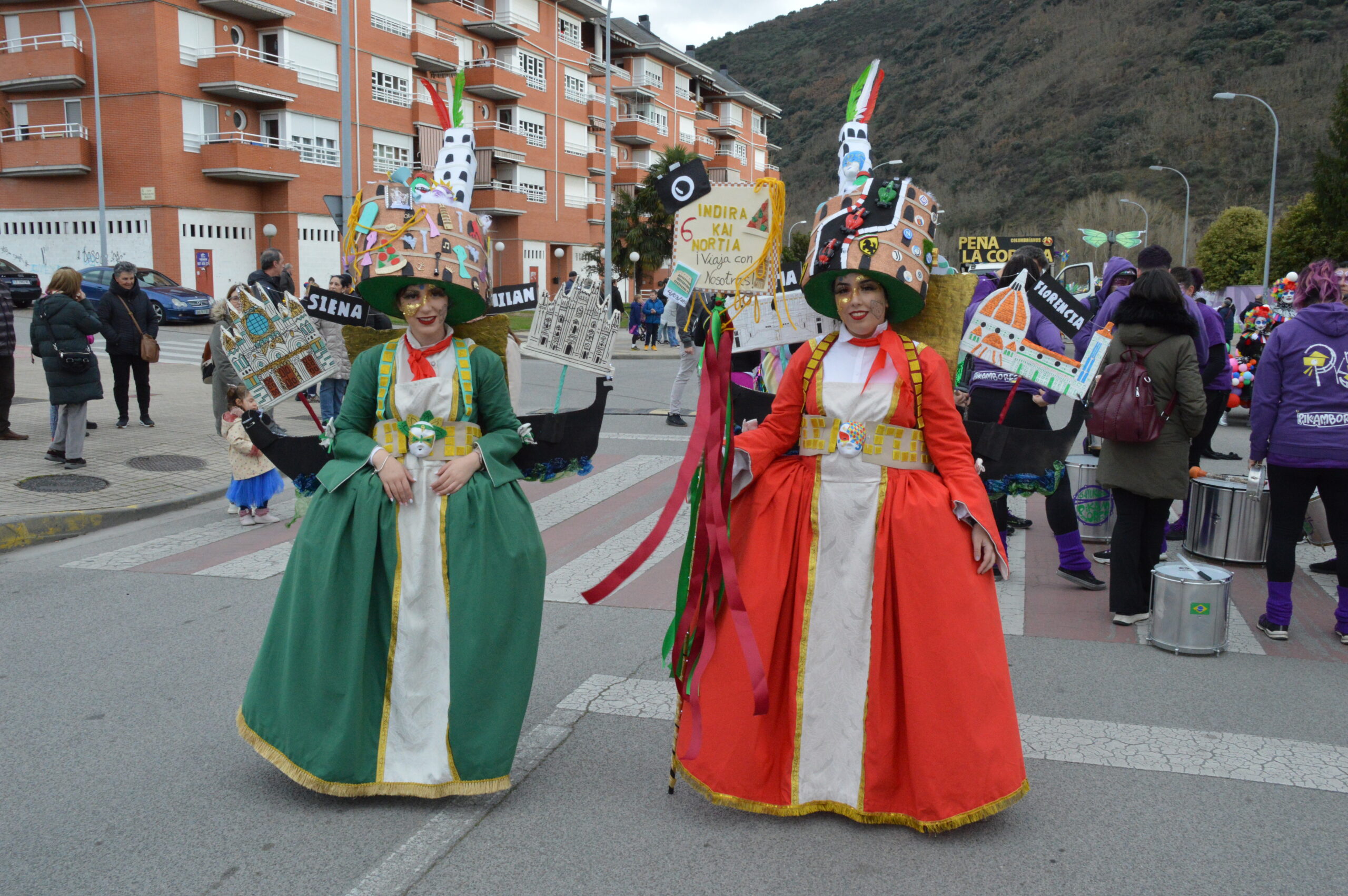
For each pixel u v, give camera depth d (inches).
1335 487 192.4
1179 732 155.7
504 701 131.0
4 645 192.2
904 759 125.3
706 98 2447.1
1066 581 238.2
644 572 244.8
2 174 1251.8
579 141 1923.0
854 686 126.4
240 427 282.8
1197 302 303.1
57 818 128.0
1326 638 200.2
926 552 122.7
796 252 214.4
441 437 133.3
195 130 1233.4
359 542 129.6
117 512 291.1
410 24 1478.8
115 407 482.6
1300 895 112.1
